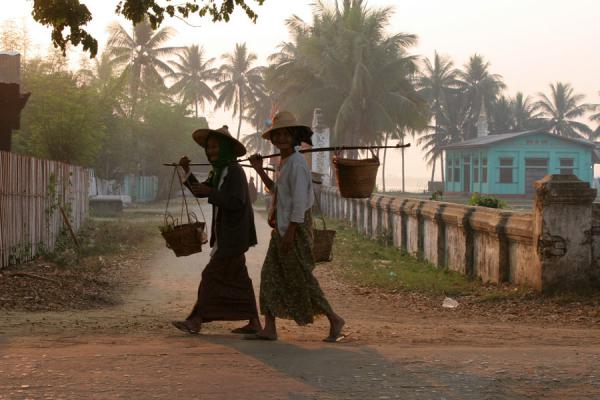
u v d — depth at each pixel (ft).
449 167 230.89
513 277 35.78
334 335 20.01
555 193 31.68
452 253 44.19
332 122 167.22
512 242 35.78
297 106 164.96
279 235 19.65
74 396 13.24
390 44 161.48
